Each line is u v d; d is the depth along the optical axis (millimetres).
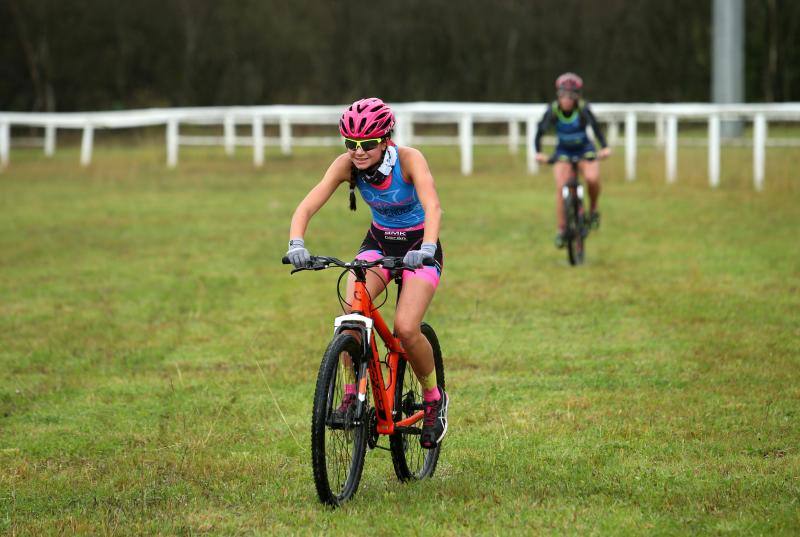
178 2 62781
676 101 62062
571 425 9430
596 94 62562
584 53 62906
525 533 6887
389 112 7629
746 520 7008
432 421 8195
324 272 17562
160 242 20812
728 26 40969
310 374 11359
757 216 23094
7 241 20891
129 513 7477
